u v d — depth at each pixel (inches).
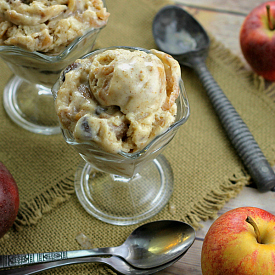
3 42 23.6
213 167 25.4
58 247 23.7
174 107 21.9
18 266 23.3
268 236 22.0
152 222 23.5
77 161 25.6
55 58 23.4
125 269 22.8
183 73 28.0
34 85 27.8
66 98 21.8
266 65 27.0
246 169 25.2
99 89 21.6
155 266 22.8
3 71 28.2
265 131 26.1
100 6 24.1
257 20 27.1
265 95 27.1
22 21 23.2
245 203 24.6
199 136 26.1
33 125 26.5
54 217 24.3
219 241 22.0
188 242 23.0
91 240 23.9
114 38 29.0
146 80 21.4
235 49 28.9
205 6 30.3
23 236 23.9
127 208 24.6
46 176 25.2
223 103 26.2
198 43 28.3
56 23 23.6
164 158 25.7
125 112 21.5
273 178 24.4
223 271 21.7
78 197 24.8
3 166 23.5
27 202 24.5
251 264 21.3
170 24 28.8
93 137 21.1
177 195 24.8
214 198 24.7
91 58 22.5
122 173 23.0
